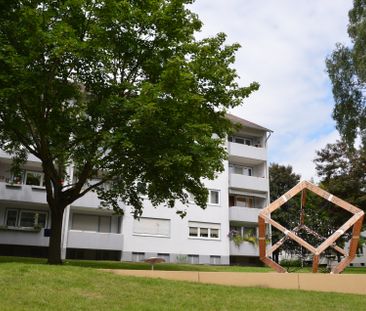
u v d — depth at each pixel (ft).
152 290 35.40
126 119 56.75
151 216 121.80
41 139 59.93
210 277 43.98
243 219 135.13
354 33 99.40
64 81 58.90
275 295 37.55
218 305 32.30
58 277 36.40
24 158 72.38
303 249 83.82
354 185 110.63
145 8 62.28
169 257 121.49
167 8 61.36
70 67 57.98
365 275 41.75
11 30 55.67
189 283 40.34
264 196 144.05
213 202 132.05
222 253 128.67
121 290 34.53
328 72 103.76
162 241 121.60
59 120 59.06
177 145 56.49
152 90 53.67
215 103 64.23
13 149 76.23
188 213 126.82
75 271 39.86
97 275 39.09
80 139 58.29
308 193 116.78
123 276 40.22
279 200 61.57
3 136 66.18
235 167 147.02
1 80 52.37
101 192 72.43
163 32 62.28
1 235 106.01
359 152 117.29
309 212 88.58
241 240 132.05
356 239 60.08
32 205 112.98
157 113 54.80
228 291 37.63
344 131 101.24
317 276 42.68
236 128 70.85
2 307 26.81
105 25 58.65
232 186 136.77
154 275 44.45
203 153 58.49
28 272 37.32
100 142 57.47
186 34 64.49
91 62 58.13
